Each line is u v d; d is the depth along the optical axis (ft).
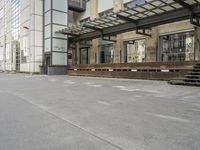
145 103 22.68
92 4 98.78
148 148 10.70
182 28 61.72
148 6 53.31
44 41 95.91
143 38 73.97
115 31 72.59
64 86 41.47
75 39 94.22
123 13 59.41
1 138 12.29
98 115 17.51
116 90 34.24
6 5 144.46
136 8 55.01
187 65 47.60
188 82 40.70
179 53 63.41
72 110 19.51
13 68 127.34
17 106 21.53
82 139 12.07
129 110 19.27
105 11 92.73
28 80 59.36
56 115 17.67
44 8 95.96
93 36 83.92
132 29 67.72
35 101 24.45
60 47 93.45
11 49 132.16
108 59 90.07
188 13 49.96
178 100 24.39
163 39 67.82
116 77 67.31
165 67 52.21
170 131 13.26
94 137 12.37
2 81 55.72
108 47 90.12
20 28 114.32
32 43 96.99
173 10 53.11
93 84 45.44
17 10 119.75
